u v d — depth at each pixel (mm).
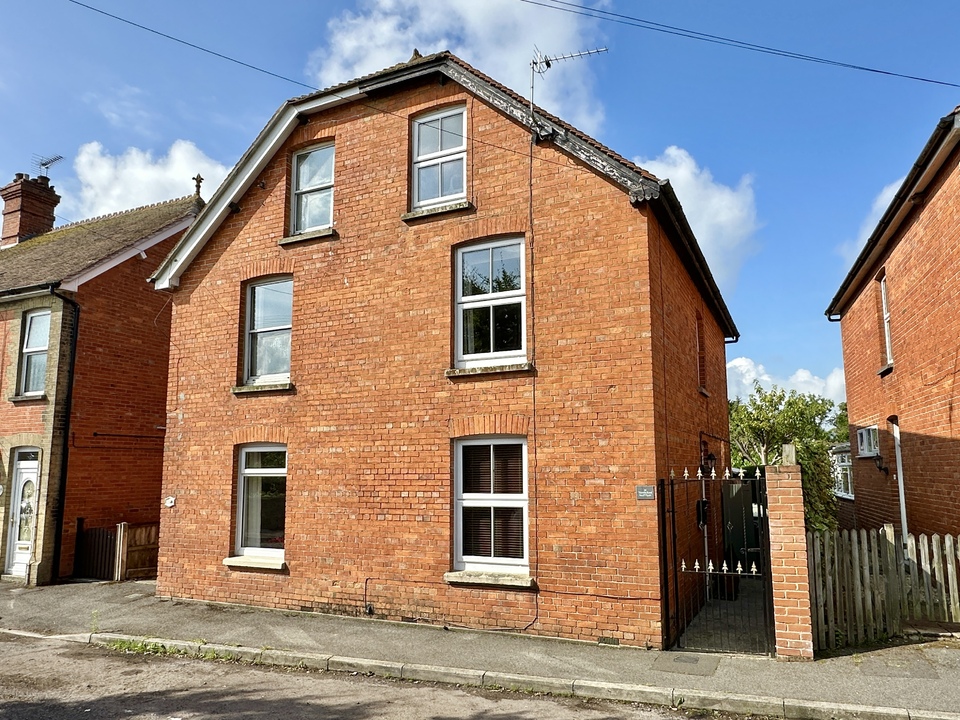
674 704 6641
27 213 21578
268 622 9953
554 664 7668
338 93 11297
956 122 8633
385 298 10516
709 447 13969
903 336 12242
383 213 10766
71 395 14969
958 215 9305
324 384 10797
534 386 9250
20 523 15133
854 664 7363
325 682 7582
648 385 8625
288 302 11727
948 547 8594
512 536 9336
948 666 7199
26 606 11977
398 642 8695
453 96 10516
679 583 9172
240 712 6602
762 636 8758
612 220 9102
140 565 14578
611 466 8672
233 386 11609
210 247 12383
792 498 7758
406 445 9992
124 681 7727
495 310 9875
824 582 8133
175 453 12055
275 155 11969
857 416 16922
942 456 10438
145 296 16812
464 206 10000
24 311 15859
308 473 10711
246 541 11406
